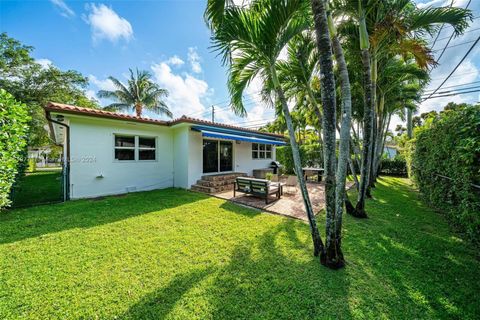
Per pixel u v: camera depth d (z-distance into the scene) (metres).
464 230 4.75
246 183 8.94
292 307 2.78
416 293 3.04
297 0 3.71
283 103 4.42
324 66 3.39
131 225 5.76
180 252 4.24
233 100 5.43
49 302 2.84
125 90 24.28
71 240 4.75
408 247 4.47
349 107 3.83
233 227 5.66
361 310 2.72
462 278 3.39
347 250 4.34
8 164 5.00
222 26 3.92
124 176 10.60
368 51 6.35
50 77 18.55
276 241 4.77
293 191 10.95
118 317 2.62
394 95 11.34
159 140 12.02
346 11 6.35
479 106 3.93
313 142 23.11
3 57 16.61
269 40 4.10
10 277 3.35
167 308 2.76
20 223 5.80
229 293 3.05
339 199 3.62
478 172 3.89
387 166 19.53
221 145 13.88
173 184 12.77
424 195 8.48
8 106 5.02
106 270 3.60
